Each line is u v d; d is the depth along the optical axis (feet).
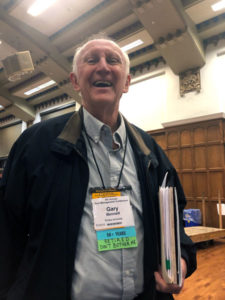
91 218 2.88
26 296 2.45
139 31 25.79
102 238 2.82
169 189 3.00
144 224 3.12
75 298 2.61
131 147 3.64
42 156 2.93
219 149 23.32
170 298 3.36
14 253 2.85
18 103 44.83
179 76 27.73
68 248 2.62
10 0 24.52
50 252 2.54
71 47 29.68
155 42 24.84
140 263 3.03
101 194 3.01
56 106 43.91
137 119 30.99
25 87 40.11
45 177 2.79
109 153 3.31
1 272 2.72
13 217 2.89
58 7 25.07
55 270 2.50
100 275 2.71
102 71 3.36
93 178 3.09
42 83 38.29
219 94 24.81
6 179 2.98
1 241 2.79
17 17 26.12
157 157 3.92
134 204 3.17
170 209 2.93
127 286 2.79
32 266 2.52
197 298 8.25
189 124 25.58
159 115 29.17
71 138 3.09
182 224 3.74
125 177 3.26
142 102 30.96
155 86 30.17
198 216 21.80
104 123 3.53
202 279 10.03
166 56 25.96
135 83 32.09
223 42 25.35
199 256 13.75
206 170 23.75
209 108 25.08
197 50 24.50
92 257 2.73
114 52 3.53
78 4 24.71
